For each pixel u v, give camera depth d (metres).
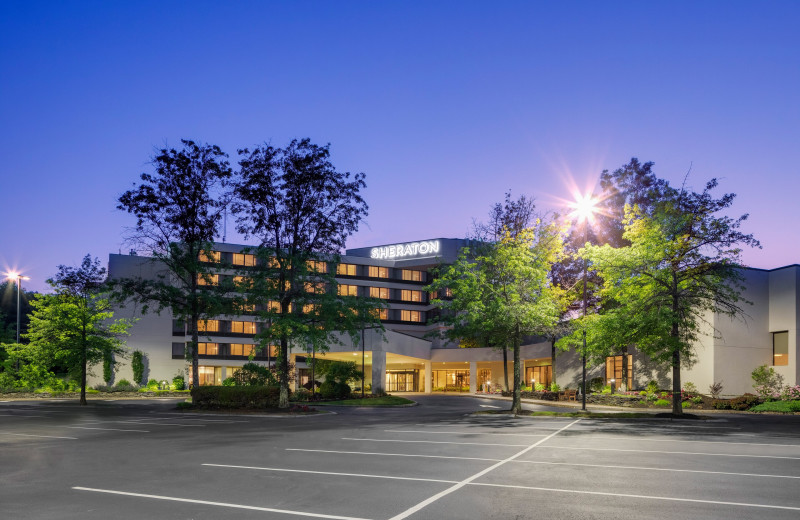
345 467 12.63
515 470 12.12
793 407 33.19
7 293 112.44
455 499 9.34
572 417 29.80
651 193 41.97
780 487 10.20
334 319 35.19
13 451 16.14
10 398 57.69
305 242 38.56
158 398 58.34
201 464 13.27
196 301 39.62
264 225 37.75
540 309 31.06
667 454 14.52
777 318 41.53
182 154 41.31
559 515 8.30
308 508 8.78
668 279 31.33
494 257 32.78
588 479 11.04
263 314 34.72
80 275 50.25
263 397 35.53
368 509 8.70
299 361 79.75
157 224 41.47
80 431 22.41
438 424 25.27
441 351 70.12
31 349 51.44
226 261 41.88
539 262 32.94
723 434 19.89
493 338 33.25
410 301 91.12
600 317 31.77
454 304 33.75
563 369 57.88
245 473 11.94
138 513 8.55
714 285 30.72
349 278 87.81
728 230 29.95
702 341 41.00
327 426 24.45
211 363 77.25
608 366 51.81
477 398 55.56
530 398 52.88
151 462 13.70
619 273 32.03
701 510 8.55
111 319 70.56
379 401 47.44
